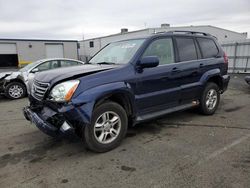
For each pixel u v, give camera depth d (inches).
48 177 114.8
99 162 128.6
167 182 107.8
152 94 159.5
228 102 268.7
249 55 599.8
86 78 130.3
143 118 158.4
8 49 899.4
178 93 177.5
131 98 147.5
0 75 333.7
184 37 189.3
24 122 207.0
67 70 145.6
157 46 166.9
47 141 159.9
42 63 344.2
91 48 1445.6
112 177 113.5
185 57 184.7
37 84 143.6
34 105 147.6
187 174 113.9
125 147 147.1
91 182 109.7
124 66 146.6
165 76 165.3
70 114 123.6
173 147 145.4
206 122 193.2
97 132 138.6
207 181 107.5
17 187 106.9
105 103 138.6
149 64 146.3
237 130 173.5
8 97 331.0
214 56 211.5
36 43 946.7
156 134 168.2
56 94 126.3
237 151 137.5
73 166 125.0
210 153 135.6
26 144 155.9
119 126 145.4
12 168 124.3
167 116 210.5
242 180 107.3
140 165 124.1
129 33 1113.4
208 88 205.0
